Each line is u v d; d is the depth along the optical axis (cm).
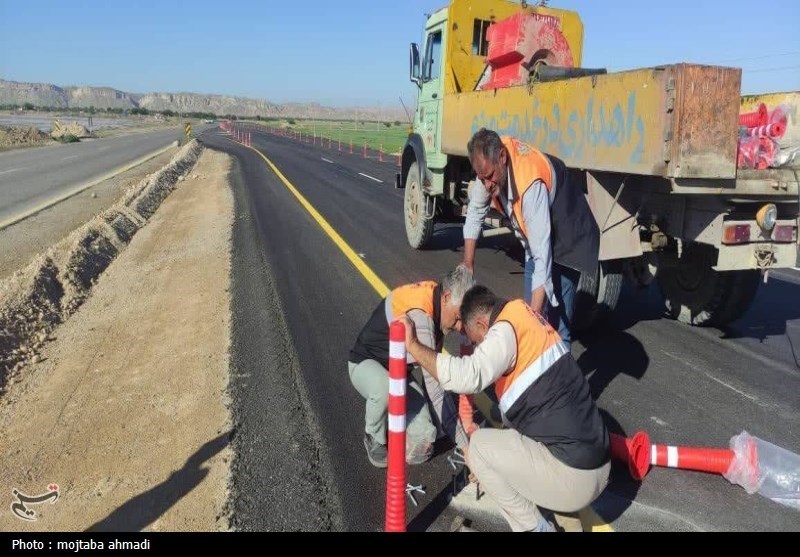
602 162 466
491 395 451
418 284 350
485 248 952
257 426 408
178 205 1474
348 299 682
